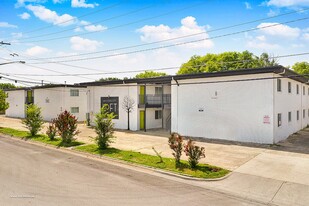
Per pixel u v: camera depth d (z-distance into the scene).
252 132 19.48
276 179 11.02
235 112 20.39
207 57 58.88
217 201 8.66
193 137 22.50
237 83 20.27
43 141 20.56
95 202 8.26
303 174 11.70
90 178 11.00
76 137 23.03
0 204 7.91
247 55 55.78
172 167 12.59
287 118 22.25
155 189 9.75
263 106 18.95
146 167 12.88
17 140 22.19
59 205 7.93
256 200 8.82
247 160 14.26
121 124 29.48
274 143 18.73
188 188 9.96
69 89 38.88
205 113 22.16
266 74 18.73
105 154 15.66
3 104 32.50
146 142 20.36
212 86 21.73
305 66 58.97
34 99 43.88
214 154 15.78
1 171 11.84
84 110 41.16
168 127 28.59
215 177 11.21
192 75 22.44
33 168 12.52
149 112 29.75
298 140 20.72
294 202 8.66
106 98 31.02
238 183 10.56
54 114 39.34
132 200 8.53
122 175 11.61
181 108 23.83
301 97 28.22
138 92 28.17
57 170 12.24
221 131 21.17
